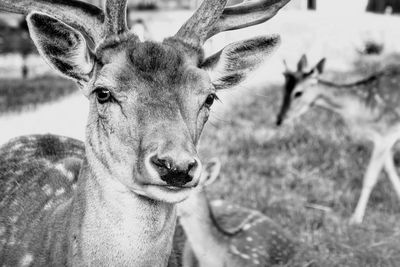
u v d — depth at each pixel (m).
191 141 0.90
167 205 0.96
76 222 0.97
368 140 2.76
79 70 0.97
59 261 0.99
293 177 2.38
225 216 1.92
